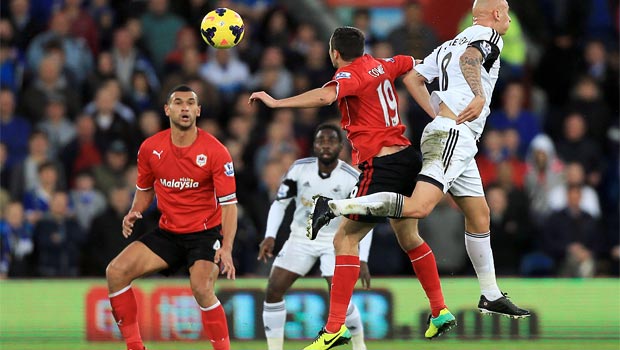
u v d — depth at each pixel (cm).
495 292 2986
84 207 4878
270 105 2703
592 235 4909
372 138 2873
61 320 4156
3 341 4144
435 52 2972
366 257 3475
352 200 2733
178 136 3147
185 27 5831
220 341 3198
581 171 5019
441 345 4081
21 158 5172
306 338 4097
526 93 5869
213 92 5372
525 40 6219
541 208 5066
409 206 2747
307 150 5256
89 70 5612
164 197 3198
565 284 4238
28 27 5706
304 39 5784
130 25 5600
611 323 4222
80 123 5159
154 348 3972
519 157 5491
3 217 4712
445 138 2816
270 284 3569
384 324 4150
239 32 3072
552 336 4212
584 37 6253
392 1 6297
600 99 5706
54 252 4575
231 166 3177
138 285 4134
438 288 3009
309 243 3538
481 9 2906
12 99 5253
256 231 4744
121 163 4994
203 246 3200
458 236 4656
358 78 2842
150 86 5491
